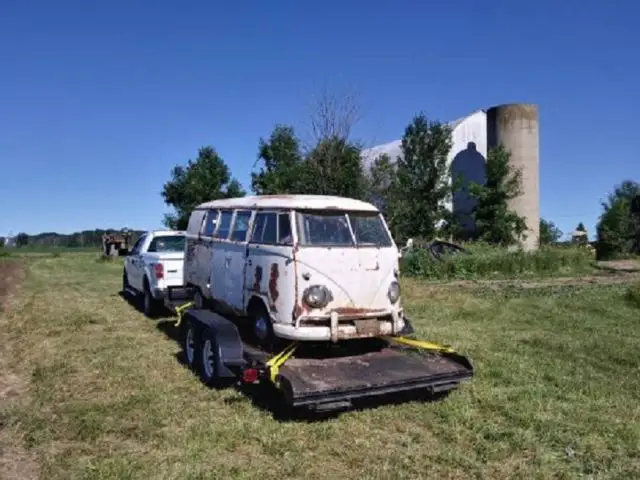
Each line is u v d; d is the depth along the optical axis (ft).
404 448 17.39
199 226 30.04
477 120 112.78
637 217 104.94
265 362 20.61
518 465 16.24
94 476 15.35
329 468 16.11
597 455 16.78
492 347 29.32
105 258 108.58
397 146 109.60
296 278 21.15
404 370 21.03
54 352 28.76
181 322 28.48
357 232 22.66
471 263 67.87
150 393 22.21
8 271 82.99
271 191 74.08
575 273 71.26
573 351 28.27
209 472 15.65
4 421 19.36
